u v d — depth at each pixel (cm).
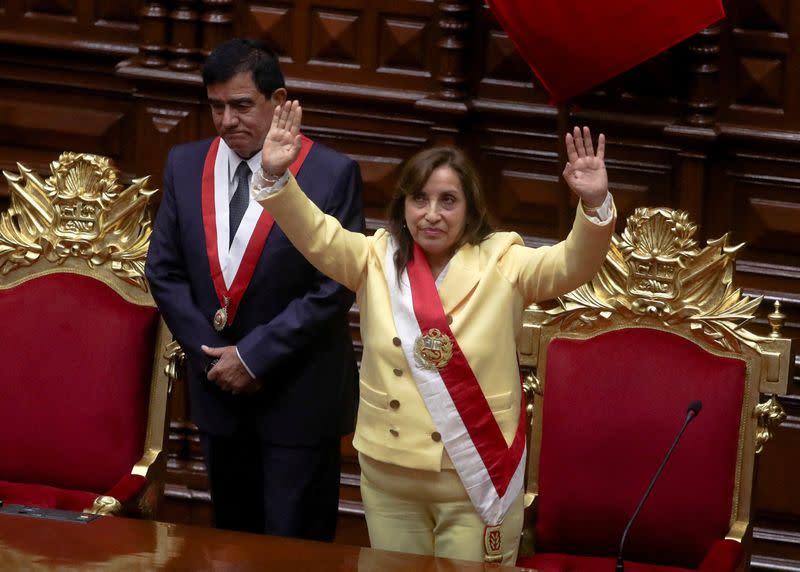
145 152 1738
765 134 1586
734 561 1124
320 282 1245
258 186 1043
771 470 1617
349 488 1700
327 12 1702
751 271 1628
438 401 1052
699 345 1212
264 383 1263
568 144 995
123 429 1312
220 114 1230
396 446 1065
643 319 1228
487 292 1059
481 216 1080
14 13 1805
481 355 1053
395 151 1720
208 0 1703
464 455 1055
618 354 1224
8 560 883
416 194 1049
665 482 1199
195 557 905
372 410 1082
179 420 1745
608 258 1238
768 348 1191
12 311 1332
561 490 1224
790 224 1609
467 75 1670
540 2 1404
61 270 1338
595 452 1216
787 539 1609
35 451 1317
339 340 1291
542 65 1451
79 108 1811
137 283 1327
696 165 1599
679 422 1201
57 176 1344
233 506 1351
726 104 1609
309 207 1061
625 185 1642
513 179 1689
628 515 1209
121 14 1780
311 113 1727
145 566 882
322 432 1281
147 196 1331
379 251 1088
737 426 1194
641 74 1606
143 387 1321
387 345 1064
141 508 1298
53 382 1319
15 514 991
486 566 918
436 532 1092
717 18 1376
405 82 1698
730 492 1194
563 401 1229
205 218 1271
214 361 1253
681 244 1216
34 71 1816
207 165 1284
